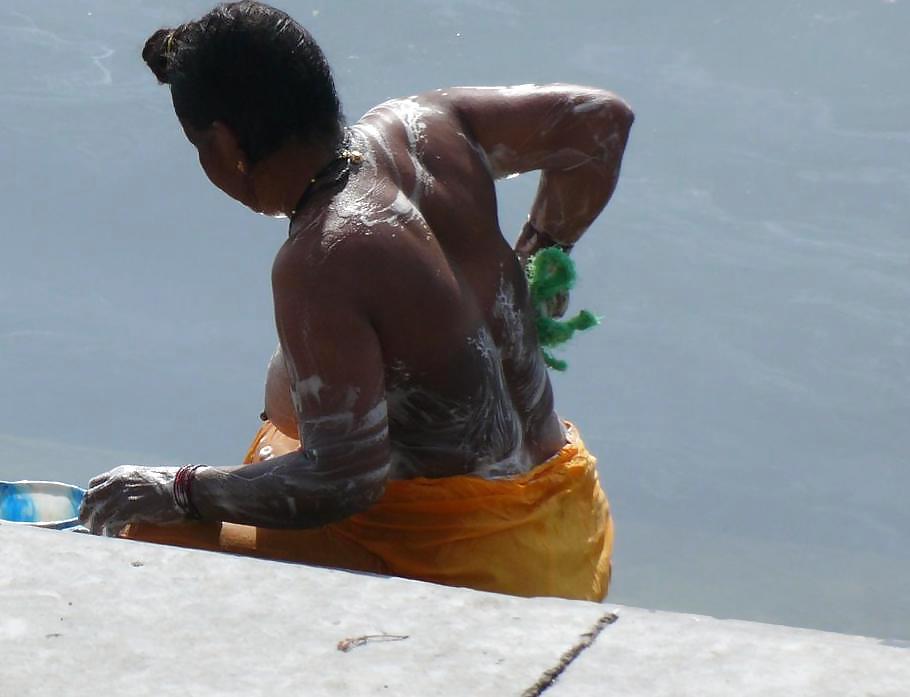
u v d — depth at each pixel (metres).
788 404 33.47
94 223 40.72
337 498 9.53
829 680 6.34
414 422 10.09
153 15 51.69
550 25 50.69
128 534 10.13
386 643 6.59
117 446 29.92
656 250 40.28
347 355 9.36
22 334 34.62
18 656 6.37
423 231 9.83
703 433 32.09
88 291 37.25
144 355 34.31
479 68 47.50
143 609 6.83
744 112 47.00
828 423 32.84
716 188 43.06
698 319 37.06
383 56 48.09
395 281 9.50
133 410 31.64
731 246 40.22
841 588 24.36
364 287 9.42
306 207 9.77
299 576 7.22
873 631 22.62
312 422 9.49
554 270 10.93
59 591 6.96
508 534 10.25
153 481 9.90
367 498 9.60
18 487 12.08
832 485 29.75
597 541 10.88
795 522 27.94
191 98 9.77
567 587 10.45
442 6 50.56
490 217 10.52
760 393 33.88
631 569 24.56
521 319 10.59
